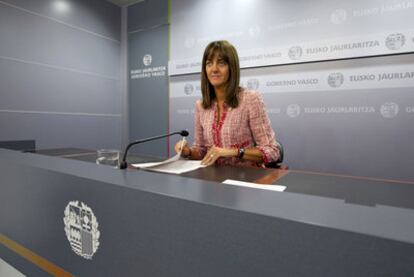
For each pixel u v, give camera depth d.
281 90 2.80
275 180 0.96
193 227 0.49
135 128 3.99
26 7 2.92
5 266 0.98
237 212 0.44
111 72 3.90
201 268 0.49
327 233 0.37
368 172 2.44
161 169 1.12
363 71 2.41
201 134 1.57
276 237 0.41
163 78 3.67
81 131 3.53
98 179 0.65
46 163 0.86
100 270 0.67
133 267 0.60
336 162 2.57
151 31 3.74
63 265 0.76
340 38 2.46
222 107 1.44
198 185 0.59
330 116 2.58
